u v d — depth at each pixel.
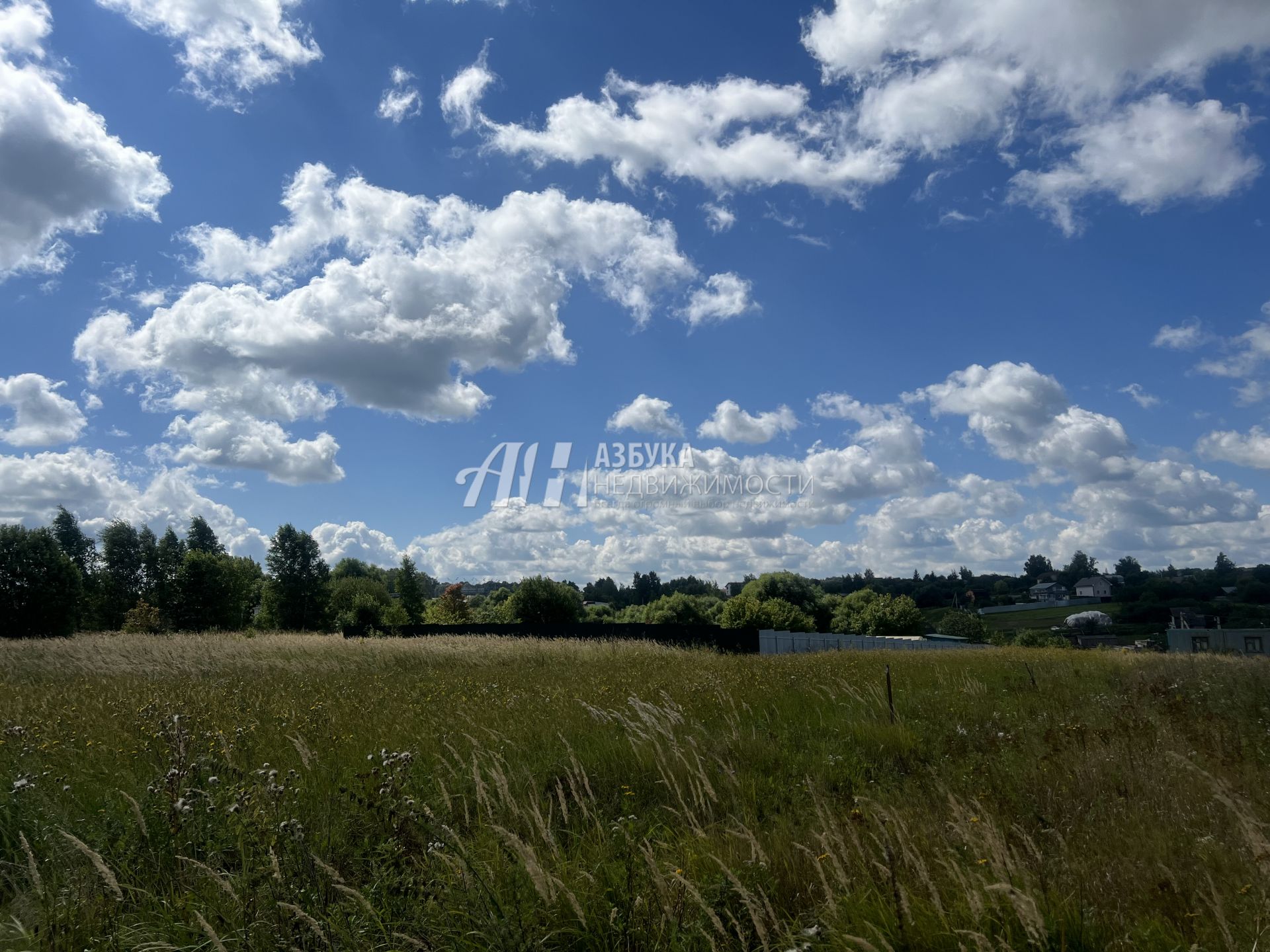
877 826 4.48
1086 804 5.16
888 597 75.69
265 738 7.39
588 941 3.50
